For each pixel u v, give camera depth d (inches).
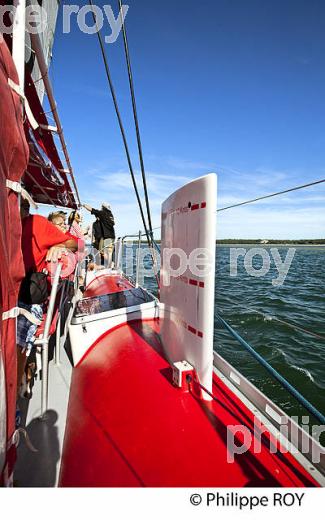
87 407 90.1
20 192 59.9
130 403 84.4
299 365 258.8
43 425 91.4
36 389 111.9
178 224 99.7
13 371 56.1
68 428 85.0
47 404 95.6
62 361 138.7
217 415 76.8
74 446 75.4
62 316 189.8
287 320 346.6
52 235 95.7
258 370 254.2
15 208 57.4
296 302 407.8
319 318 350.6
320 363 261.1
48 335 94.3
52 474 73.5
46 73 90.8
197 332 85.2
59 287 132.5
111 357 115.6
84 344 134.3
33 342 92.8
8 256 53.1
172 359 105.3
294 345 295.3
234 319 360.8
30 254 93.4
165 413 77.7
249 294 440.5
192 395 85.7
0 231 48.1
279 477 58.4
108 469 63.7
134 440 70.4
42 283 91.1
